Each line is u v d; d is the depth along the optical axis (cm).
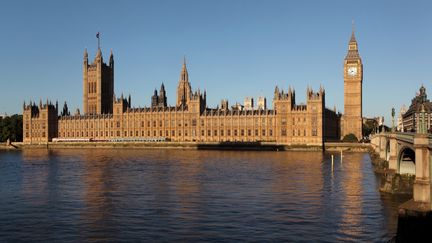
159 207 8875
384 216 8125
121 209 8700
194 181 12481
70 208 8838
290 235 6962
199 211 8500
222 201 9469
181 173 14538
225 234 7000
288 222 7700
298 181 12431
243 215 8181
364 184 11800
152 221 7775
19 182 12500
